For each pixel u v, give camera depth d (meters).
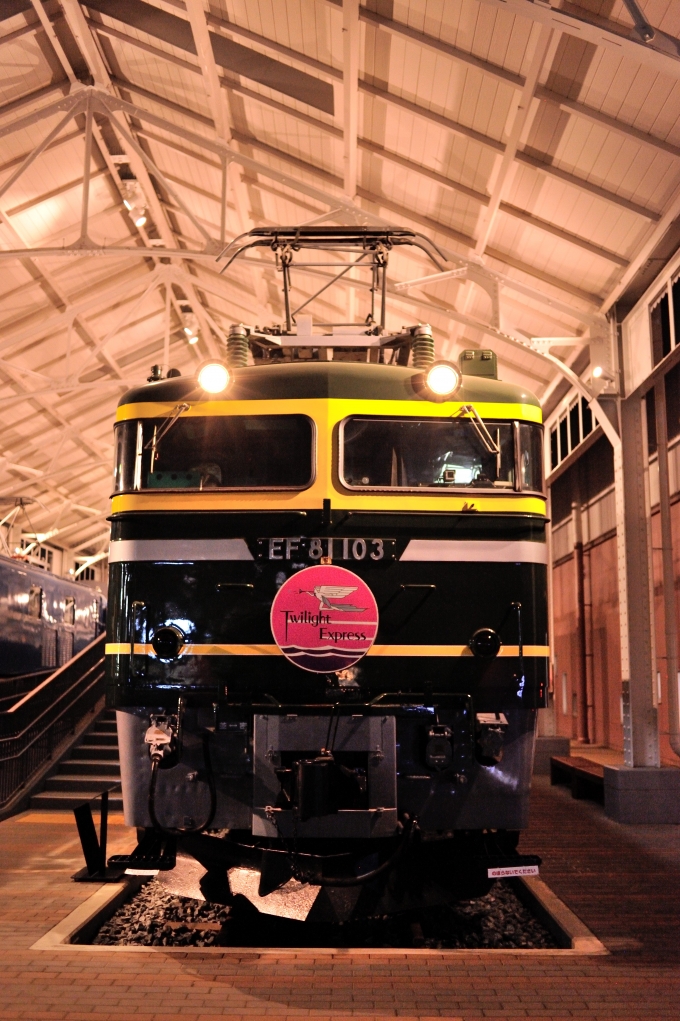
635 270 9.34
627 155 8.22
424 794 5.20
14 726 10.43
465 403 5.70
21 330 17.69
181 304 19.83
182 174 14.52
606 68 7.48
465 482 5.62
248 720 5.24
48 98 12.65
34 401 20.30
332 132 10.68
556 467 15.13
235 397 5.66
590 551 15.12
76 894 6.28
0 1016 4.07
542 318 11.74
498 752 5.19
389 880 5.29
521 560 5.47
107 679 5.47
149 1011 4.15
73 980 4.54
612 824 9.35
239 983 4.52
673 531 10.81
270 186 13.02
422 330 6.21
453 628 5.34
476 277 10.70
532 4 6.42
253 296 16.84
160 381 5.83
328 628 5.29
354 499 5.45
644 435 9.98
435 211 11.12
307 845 5.31
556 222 9.76
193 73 11.23
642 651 9.71
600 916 5.82
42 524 29.11
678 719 9.84
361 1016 4.11
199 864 5.52
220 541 5.42
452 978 4.61
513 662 5.34
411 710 5.21
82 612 19.34
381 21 8.49
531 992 4.43
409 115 9.59
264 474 5.59
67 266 16.77
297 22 9.47
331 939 5.66
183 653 5.32
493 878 5.48
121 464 5.69
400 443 5.64
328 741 5.07
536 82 7.88
